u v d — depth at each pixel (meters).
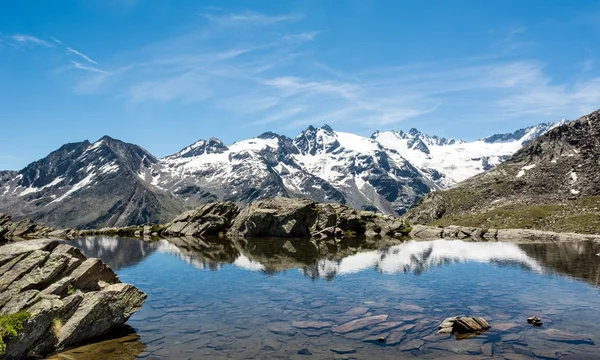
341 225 96.56
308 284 39.84
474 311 30.25
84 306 25.16
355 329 26.67
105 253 62.09
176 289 38.03
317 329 26.78
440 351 22.81
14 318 21.03
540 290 36.41
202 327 27.38
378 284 39.62
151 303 33.25
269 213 88.38
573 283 39.12
